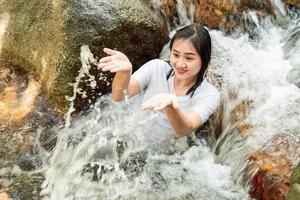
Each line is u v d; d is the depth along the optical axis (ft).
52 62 10.03
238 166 8.96
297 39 11.85
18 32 10.84
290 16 12.45
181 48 8.83
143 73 9.29
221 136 9.77
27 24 10.68
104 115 9.80
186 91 9.20
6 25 11.10
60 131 9.61
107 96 10.21
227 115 10.03
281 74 10.88
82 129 9.61
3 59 11.07
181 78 9.05
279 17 12.42
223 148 9.52
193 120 8.77
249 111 9.86
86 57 9.93
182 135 8.82
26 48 10.68
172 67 9.19
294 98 10.12
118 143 9.28
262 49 11.69
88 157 9.09
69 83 9.89
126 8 10.47
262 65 11.14
